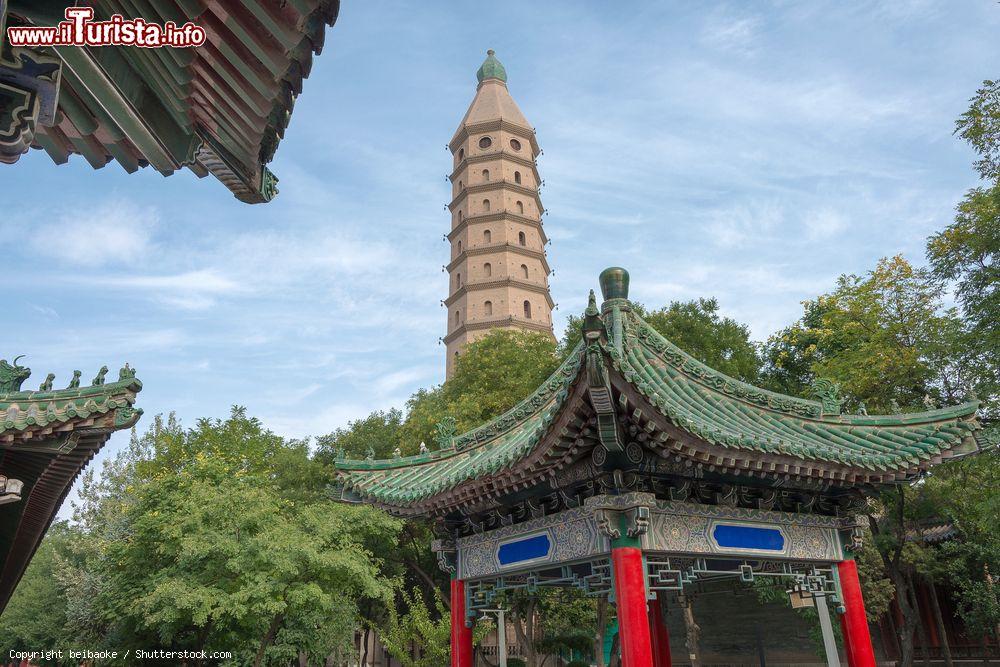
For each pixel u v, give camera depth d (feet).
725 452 34.35
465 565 45.09
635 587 33.22
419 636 106.22
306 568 85.10
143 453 142.92
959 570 90.53
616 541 34.24
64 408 40.57
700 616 125.70
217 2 15.02
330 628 100.68
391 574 131.34
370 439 157.48
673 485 36.86
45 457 42.29
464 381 147.02
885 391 92.58
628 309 44.86
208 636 88.63
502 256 213.46
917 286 94.02
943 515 93.86
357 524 104.78
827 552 41.42
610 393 30.32
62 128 17.49
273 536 83.82
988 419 71.00
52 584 139.85
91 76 15.51
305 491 144.77
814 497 42.01
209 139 19.39
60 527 183.93
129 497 125.29
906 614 84.02
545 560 38.70
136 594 85.71
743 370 116.06
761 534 39.09
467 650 44.24
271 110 18.19
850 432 43.50
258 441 147.23
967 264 76.18
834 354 110.83
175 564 83.92
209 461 101.71
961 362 76.95
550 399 46.57
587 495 36.83
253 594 76.69
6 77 13.78
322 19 15.20
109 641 98.99
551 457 34.58
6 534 53.31
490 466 36.99
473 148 233.96
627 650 32.48
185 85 17.08
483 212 221.66
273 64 16.26
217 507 84.17
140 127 17.16
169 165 18.83
